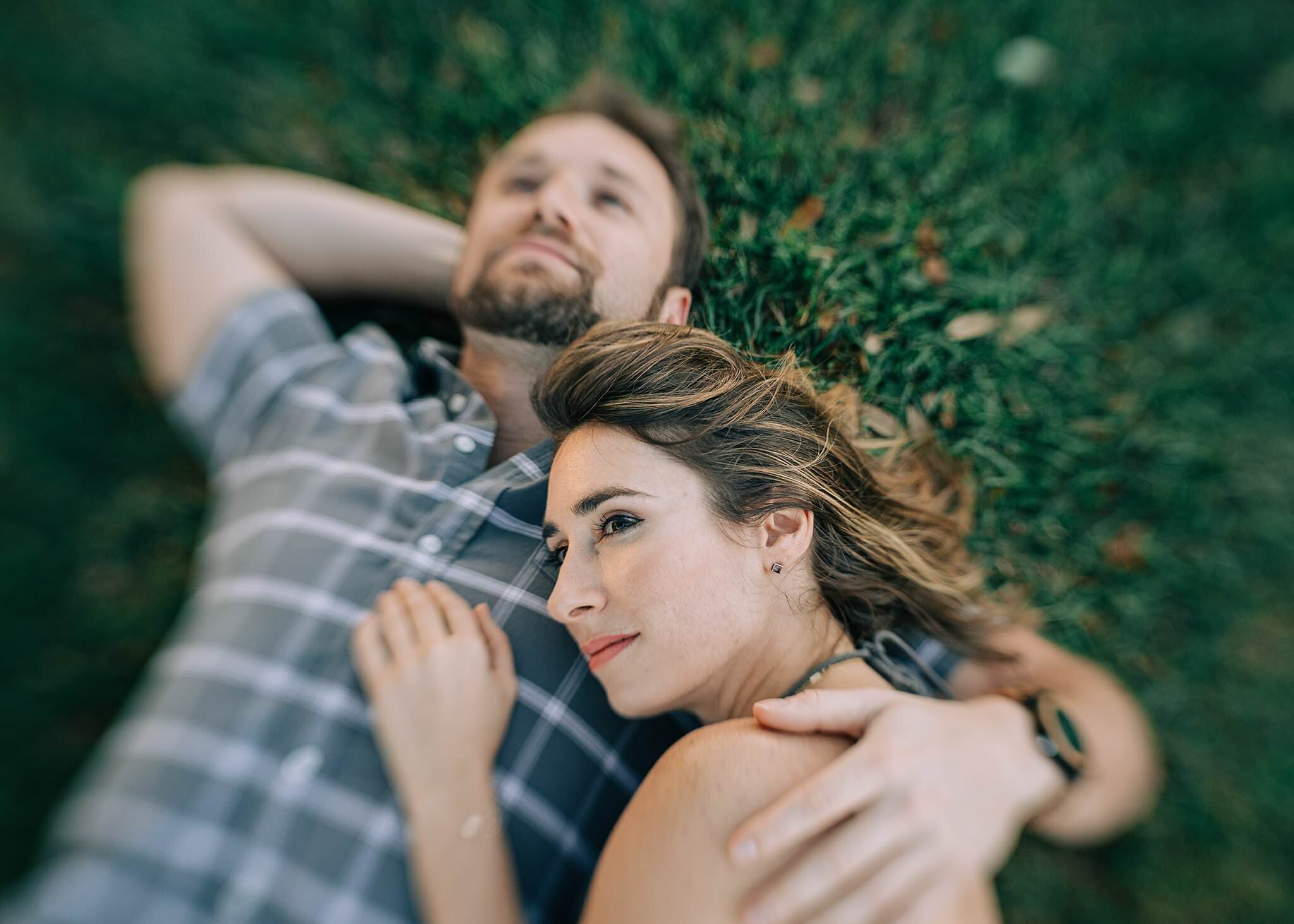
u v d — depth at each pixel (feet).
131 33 5.82
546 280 3.44
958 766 2.57
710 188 4.55
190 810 3.01
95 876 3.00
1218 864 5.29
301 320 4.14
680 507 2.68
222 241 4.30
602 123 3.94
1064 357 5.06
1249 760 5.47
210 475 5.00
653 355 2.75
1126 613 5.03
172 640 4.86
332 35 5.90
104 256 5.49
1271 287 6.22
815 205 4.76
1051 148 6.02
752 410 2.79
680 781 2.51
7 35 5.74
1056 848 5.22
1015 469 4.51
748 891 2.27
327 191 4.70
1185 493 5.38
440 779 2.88
